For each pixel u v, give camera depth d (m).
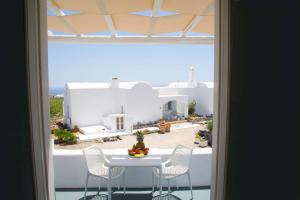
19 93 1.17
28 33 1.19
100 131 17.31
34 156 1.22
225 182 1.30
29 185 1.21
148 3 3.79
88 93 18.89
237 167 1.24
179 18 4.75
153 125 20.14
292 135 1.06
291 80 1.06
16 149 1.18
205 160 5.14
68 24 5.12
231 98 1.25
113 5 3.87
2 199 1.19
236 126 1.23
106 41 5.80
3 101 1.16
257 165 1.17
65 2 3.67
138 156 4.38
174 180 5.11
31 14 1.19
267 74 1.12
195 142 13.34
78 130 18.25
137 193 4.82
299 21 1.04
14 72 1.17
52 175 1.39
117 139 15.84
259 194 1.16
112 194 4.79
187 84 26.52
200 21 4.93
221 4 1.26
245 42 1.18
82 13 4.43
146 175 5.07
